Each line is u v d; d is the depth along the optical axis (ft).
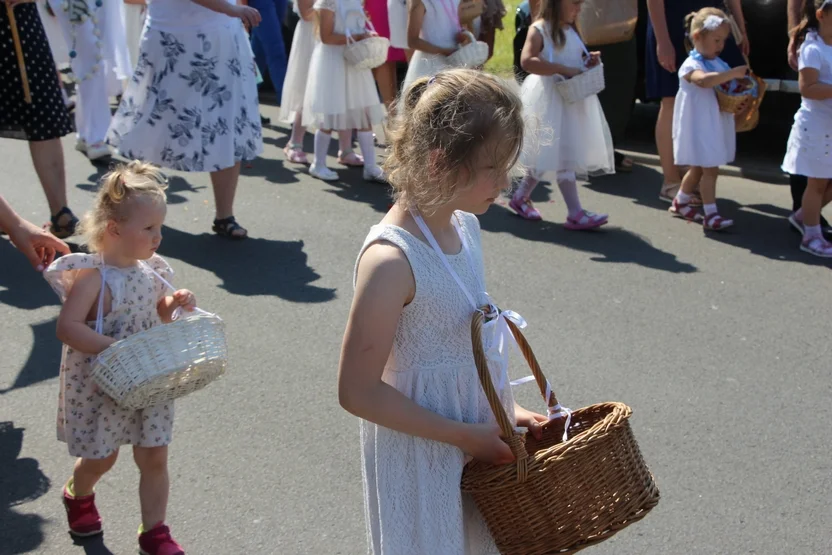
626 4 25.05
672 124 22.68
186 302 9.91
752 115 21.29
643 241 20.58
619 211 22.81
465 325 6.91
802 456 12.24
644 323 16.25
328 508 11.13
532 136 7.16
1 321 15.90
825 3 18.62
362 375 6.52
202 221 21.29
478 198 6.55
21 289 17.26
